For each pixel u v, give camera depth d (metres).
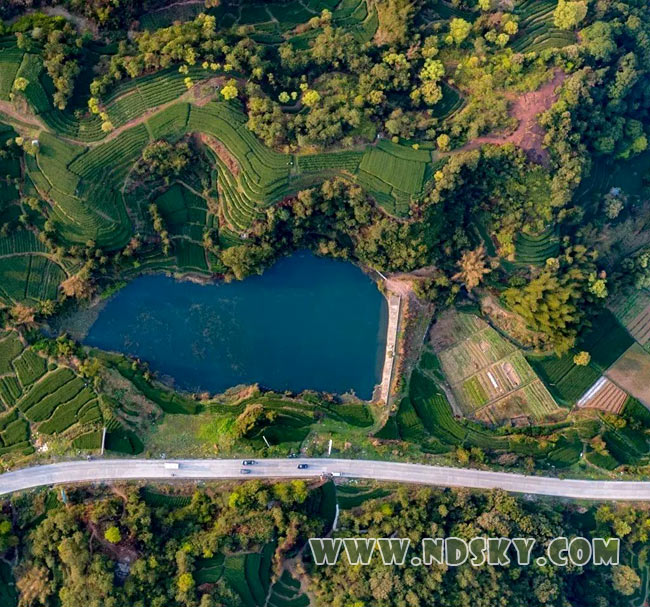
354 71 88.56
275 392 90.06
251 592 79.19
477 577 79.88
